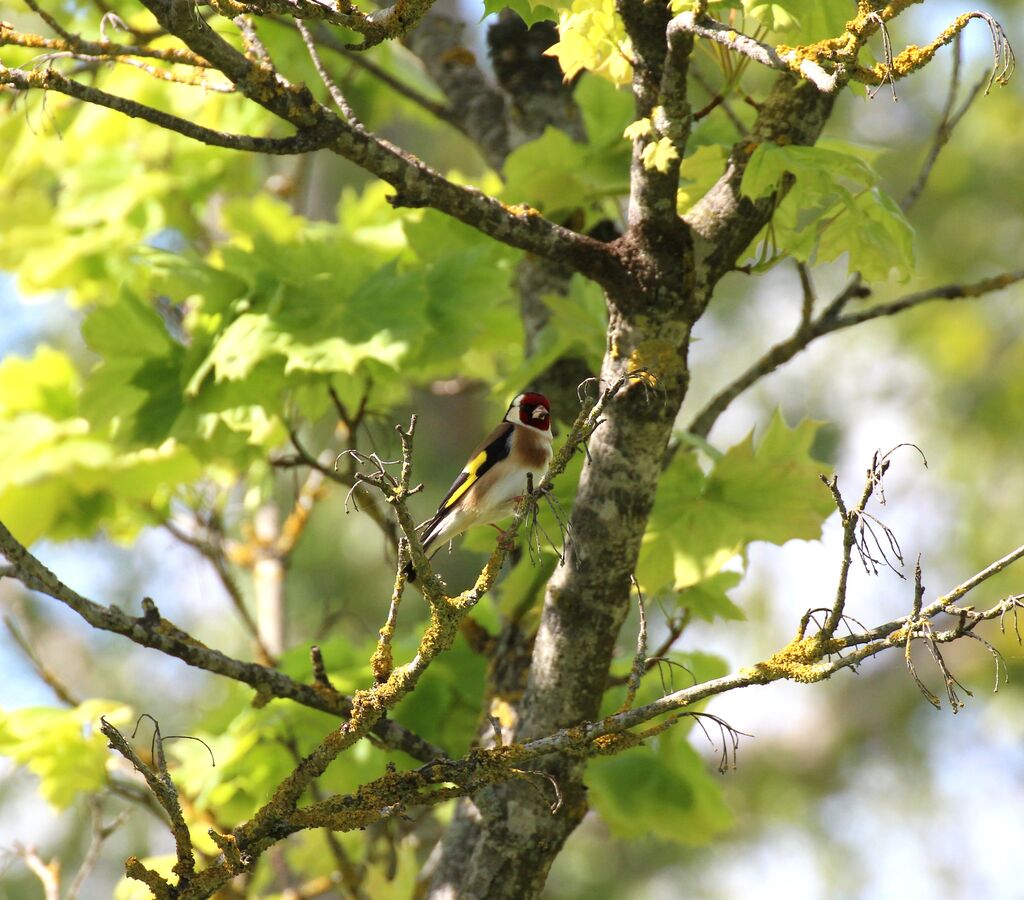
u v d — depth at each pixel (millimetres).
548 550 9648
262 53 7520
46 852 20312
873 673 25312
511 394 11469
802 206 8164
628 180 10859
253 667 7555
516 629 10016
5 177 14805
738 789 24312
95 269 14523
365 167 7648
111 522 13617
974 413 24562
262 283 10867
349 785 11125
